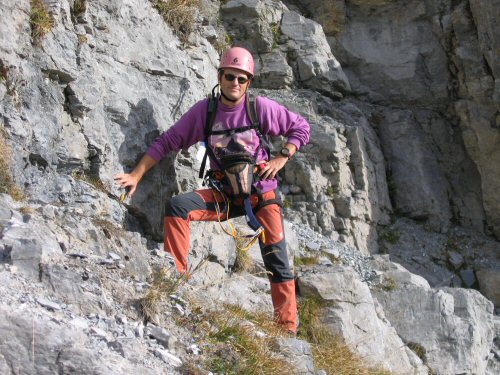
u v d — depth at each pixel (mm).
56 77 5375
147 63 6281
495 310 9438
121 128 5809
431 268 9648
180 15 6949
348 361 5973
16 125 4961
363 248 9367
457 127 10844
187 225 5297
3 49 4938
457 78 10766
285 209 9148
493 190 10391
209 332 4453
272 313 5684
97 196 5355
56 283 3908
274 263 5559
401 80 11000
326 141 9336
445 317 7730
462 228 10492
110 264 4391
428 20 10977
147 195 5754
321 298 6773
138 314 4164
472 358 7641
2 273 3771
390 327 7465
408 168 10430
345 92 10820
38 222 4375
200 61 6918
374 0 11055
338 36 11117
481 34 10281
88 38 5719
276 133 5586
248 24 10133
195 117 5461
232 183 5266
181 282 4852
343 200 9273
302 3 11195
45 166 5195
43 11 5328
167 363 3861
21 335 3408
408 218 10320
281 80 10062
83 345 3545
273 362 4477
